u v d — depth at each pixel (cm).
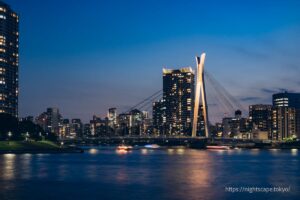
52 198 11412
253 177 16038
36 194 11956
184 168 19912
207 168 19912
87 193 12131
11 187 13150
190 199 11238
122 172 17875
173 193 12100
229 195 11800
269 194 12006
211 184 13912
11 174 16550
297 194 12038
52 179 15200
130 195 11806
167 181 14688
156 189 12812
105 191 12475
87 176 16238
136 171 18325
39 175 16350
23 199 11288
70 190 12644
